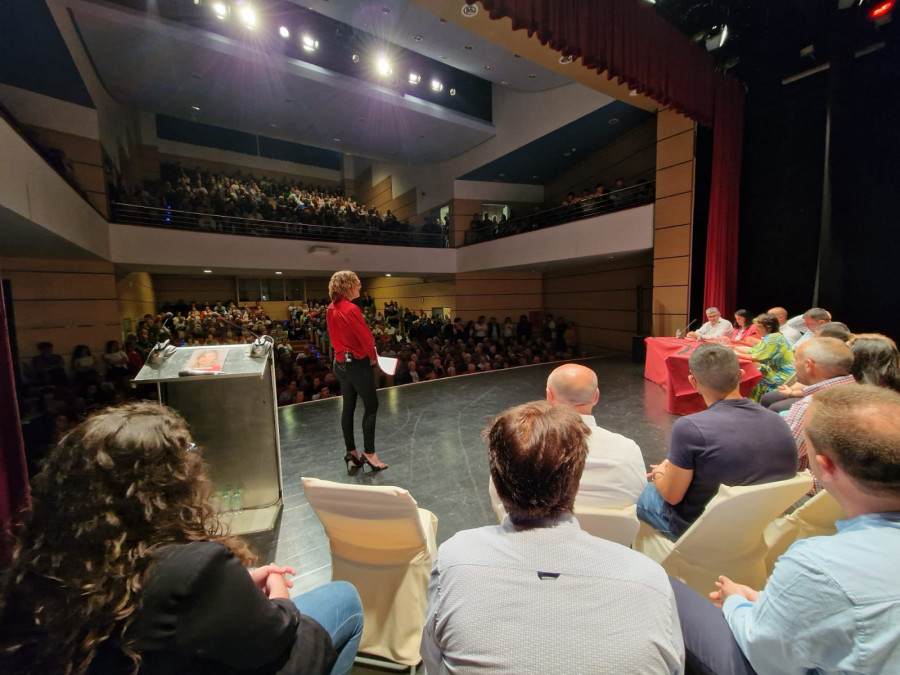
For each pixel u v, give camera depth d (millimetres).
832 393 790
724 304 6082
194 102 8430
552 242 8844
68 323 6555
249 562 735
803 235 5723
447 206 12148
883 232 4812
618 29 4398
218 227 8422
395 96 8477
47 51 5402
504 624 574
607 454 1342
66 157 6188
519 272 12336
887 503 688
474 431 3469
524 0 3619
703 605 999
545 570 602
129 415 648
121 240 7141
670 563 1309
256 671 637
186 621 555
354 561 1365
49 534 557
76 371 6180
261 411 2043
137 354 6875
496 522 2068
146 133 12383
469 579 616
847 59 4918
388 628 1307
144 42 6328
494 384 5297
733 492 1102
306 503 2260
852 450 694
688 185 6328
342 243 9883
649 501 1582
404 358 8531
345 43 7848
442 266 11688
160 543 604
